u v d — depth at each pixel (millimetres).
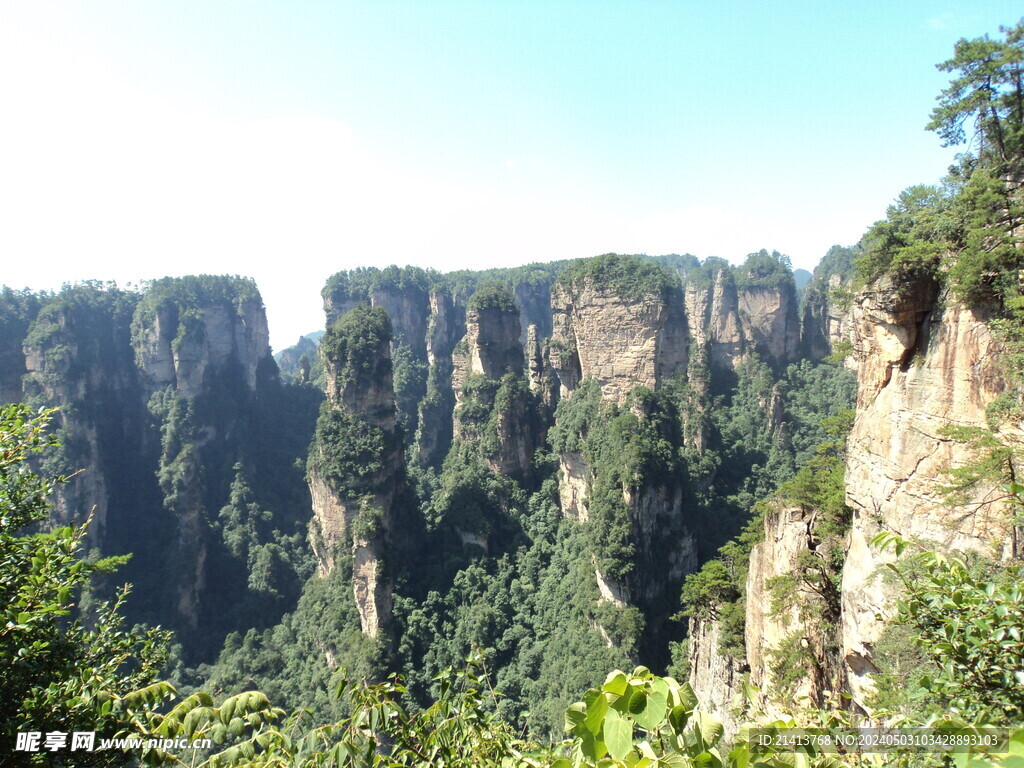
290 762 6730
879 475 20094
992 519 15844
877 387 20672
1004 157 18734
